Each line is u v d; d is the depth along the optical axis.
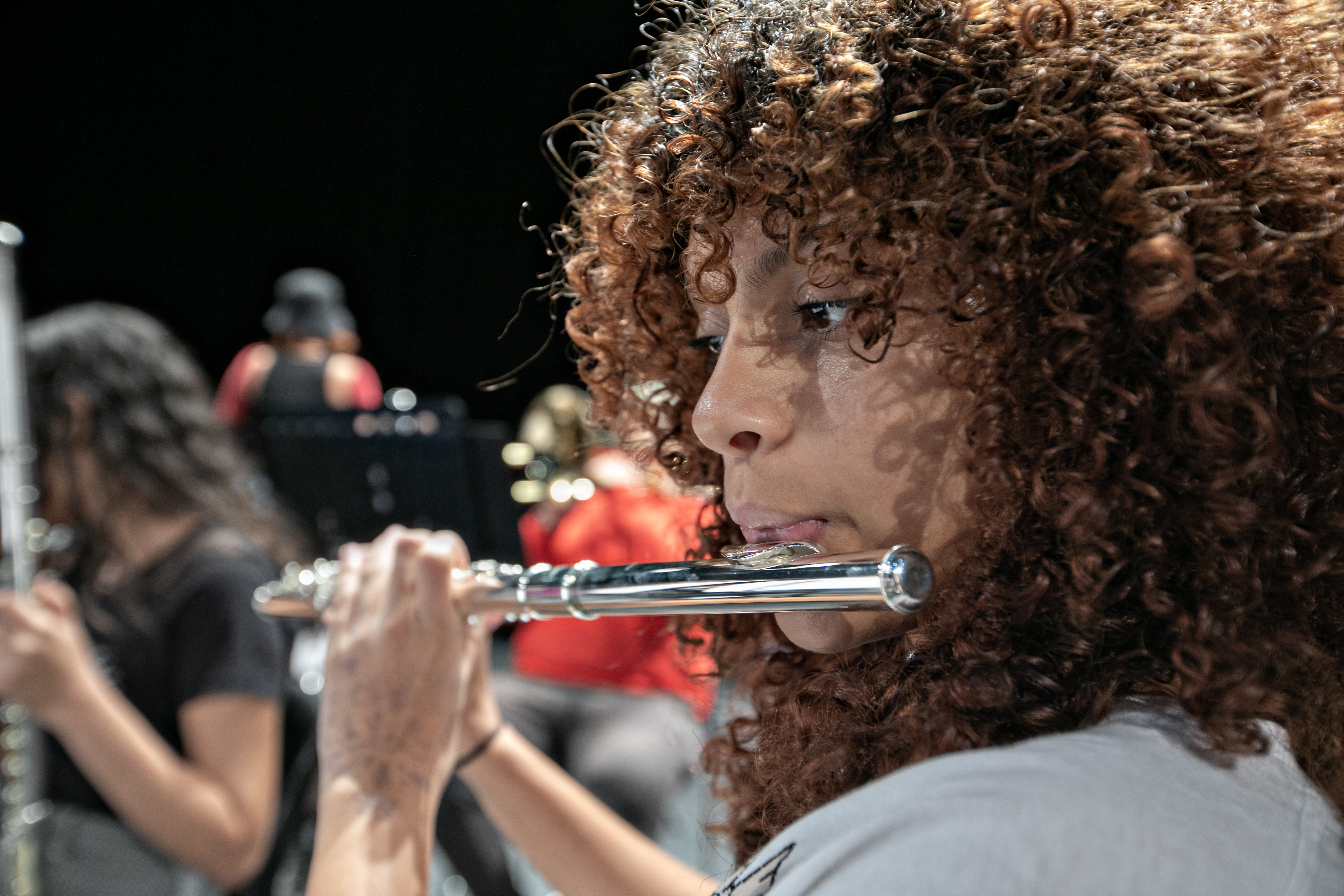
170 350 1.70
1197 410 0.50
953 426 0.56
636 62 0.83
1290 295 0.55
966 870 0.43
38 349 1.60
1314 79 0.58
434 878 2.61
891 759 0.57
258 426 2.28
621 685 2.22
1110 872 0.42
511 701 2.21
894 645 0.61
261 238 6.70
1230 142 0.54
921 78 0.57
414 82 6.47
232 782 1.40
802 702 0.66
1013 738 0.52
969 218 0.54
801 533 0.59
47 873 1.37
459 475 2.01
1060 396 0.53
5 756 1.31
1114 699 0.52
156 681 1.45
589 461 2.45
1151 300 0.50
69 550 1.55
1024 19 0.55
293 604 1.01
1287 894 0.43
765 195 0.59
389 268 6.62
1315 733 0.58
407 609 0.81
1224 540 0.52
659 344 0.78
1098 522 0.51
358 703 0.79
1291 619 0.54
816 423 0.58
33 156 6.57
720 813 0.80
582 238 0.80
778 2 0.64
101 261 6.67
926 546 0.57
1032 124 0.54
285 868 1.67
